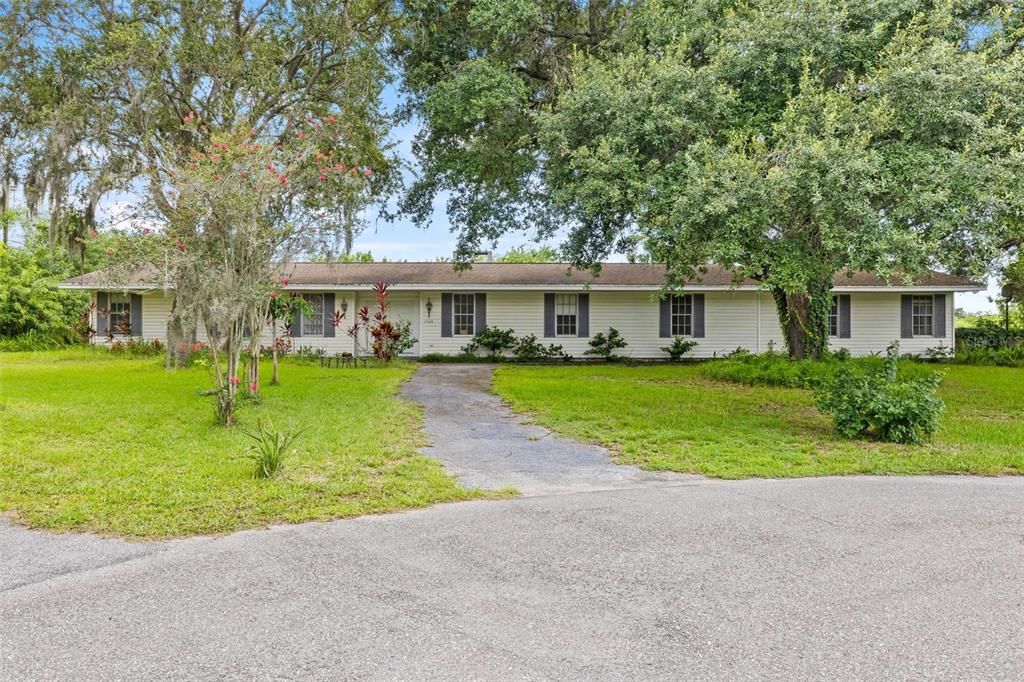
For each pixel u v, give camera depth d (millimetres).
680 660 2686
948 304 21141
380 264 23500
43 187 13234
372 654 2729
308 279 20703
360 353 20984
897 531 4379
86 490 5137
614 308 21234
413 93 16312
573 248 15508
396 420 8625
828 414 8242
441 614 3121
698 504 5023
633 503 5051
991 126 8438
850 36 9367
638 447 7176
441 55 15453
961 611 3152
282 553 3941
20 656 2689
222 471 5730
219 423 7934
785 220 8148
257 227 8031
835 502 5090
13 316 24078
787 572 3658
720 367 15242
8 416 8273
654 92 9570
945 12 9250
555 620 3061
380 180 16906
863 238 7594
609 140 9758
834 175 7328
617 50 14039
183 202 7742
